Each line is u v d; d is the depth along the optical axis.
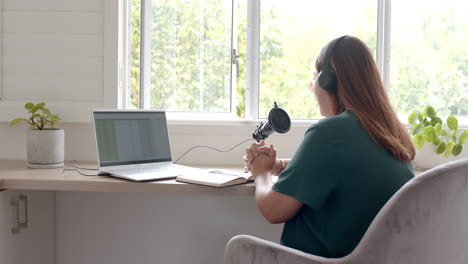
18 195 1.98
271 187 1.39
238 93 2.57
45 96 2.39
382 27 2.46
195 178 1.77
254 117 2.51
